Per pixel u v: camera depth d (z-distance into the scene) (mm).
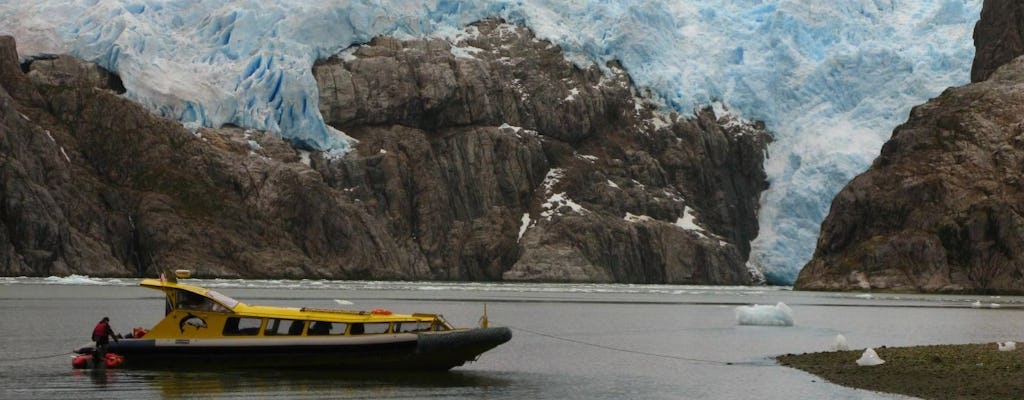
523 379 84375
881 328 137250
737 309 144000
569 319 149250
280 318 83312
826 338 120812
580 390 79438
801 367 90750
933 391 76500
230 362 82812
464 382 81938
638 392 78688
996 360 90188
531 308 175000
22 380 79062
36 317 129125
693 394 77812
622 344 112188
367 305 166875
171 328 83500
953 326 141375
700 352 104375
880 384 79938
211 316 83188
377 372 83312
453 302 186625
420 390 77562
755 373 87875
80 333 110625
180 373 82125
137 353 83625
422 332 82875
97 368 83438
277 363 83000
